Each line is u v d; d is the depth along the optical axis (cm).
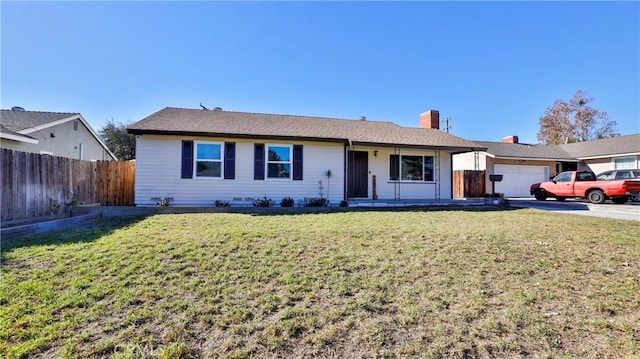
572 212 1044
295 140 1223
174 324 273
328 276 387
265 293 337
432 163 1468
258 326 272
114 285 350
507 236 599
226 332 263
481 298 328
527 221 806
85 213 907
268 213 960
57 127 1501
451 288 353
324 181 1266
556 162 2206
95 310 295
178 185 1130
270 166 1214
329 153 1275
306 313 295
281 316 289
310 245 524
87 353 231
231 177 1175
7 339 245
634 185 1315
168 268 405
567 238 588
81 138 1778
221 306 307
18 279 359
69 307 299
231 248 497
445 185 1475
